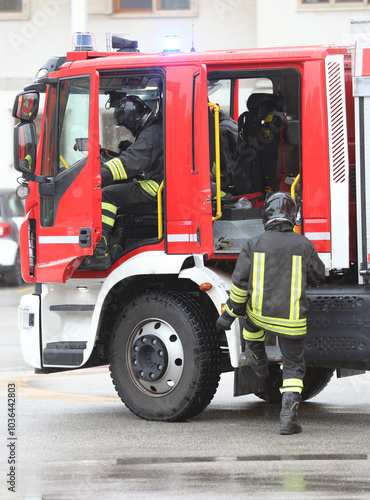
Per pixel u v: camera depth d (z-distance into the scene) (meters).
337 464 11.41
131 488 10.52
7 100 44.38
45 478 11.03
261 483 10.61
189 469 11.30
